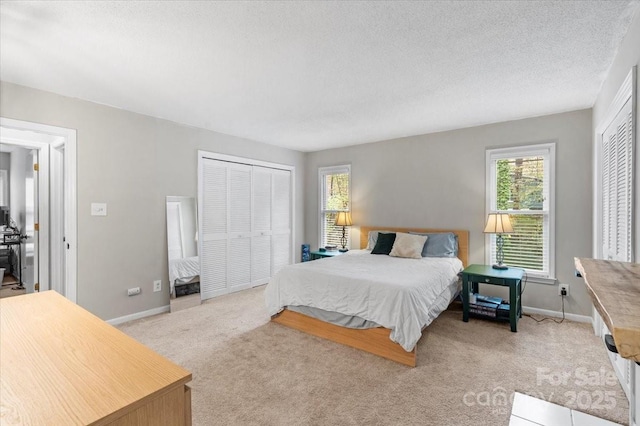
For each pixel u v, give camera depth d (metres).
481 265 3.84
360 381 2.26
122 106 3.40
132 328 3.27
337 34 2.01
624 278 0.91
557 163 3.54
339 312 2.81
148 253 3.70
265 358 2.61
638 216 1.79
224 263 4.57
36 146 3.71
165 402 0.81
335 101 3.22
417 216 4.56
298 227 5.79
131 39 2.07
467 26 1.92
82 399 0.75
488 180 3.98
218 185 4.50
